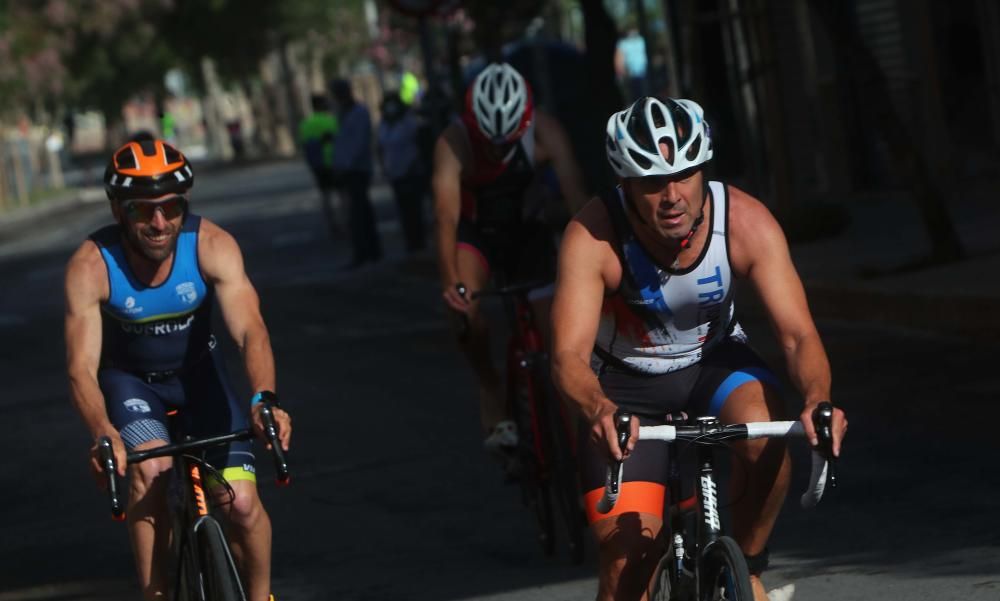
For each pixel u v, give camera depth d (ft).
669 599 37.52
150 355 44.88
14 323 150.20
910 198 156.87
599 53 156.56
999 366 82.23
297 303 145.07
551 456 57.21
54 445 88.33
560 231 138.10
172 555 44.91
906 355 88.38
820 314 106.22
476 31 186.60
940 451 66.39
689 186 36.47
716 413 39.29
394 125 167.63
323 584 55.62
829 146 168.25
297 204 295.48
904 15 157.89
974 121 154.61
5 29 487.20
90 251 43.47
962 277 99.25
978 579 48.57
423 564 57.31
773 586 50.34
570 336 38.01
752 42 141.69
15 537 67.62
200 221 44.11
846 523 57.26
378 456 76.69
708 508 35.99
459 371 99.96
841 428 33.86
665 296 38.68
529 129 60.70
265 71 634.02
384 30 342.03
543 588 52.80
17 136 510.58
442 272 60.90
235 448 43.37
